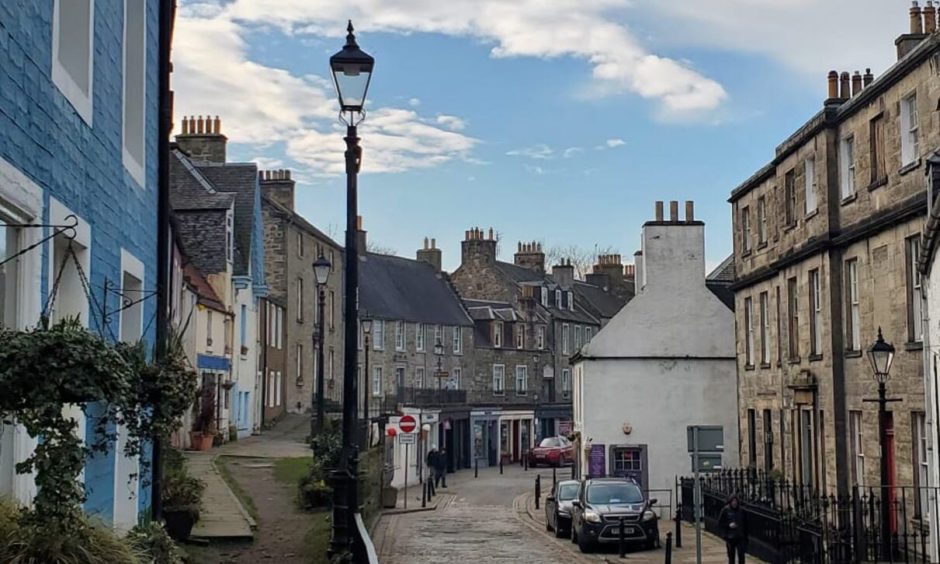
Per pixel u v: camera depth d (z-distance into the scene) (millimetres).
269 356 46625
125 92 11383
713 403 35906
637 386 36031
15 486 7203
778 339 27734
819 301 24141
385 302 62375
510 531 28297
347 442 13023
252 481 24656
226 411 39156
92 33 8812
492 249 76062
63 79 7922
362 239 64625
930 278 17500
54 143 7672
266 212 49625
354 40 13008
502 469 58188
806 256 24656
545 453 61469
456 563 20812
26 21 6938
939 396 17109
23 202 6871
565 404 74812
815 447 23984
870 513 18188
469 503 39219
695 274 36500
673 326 36250
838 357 22812
